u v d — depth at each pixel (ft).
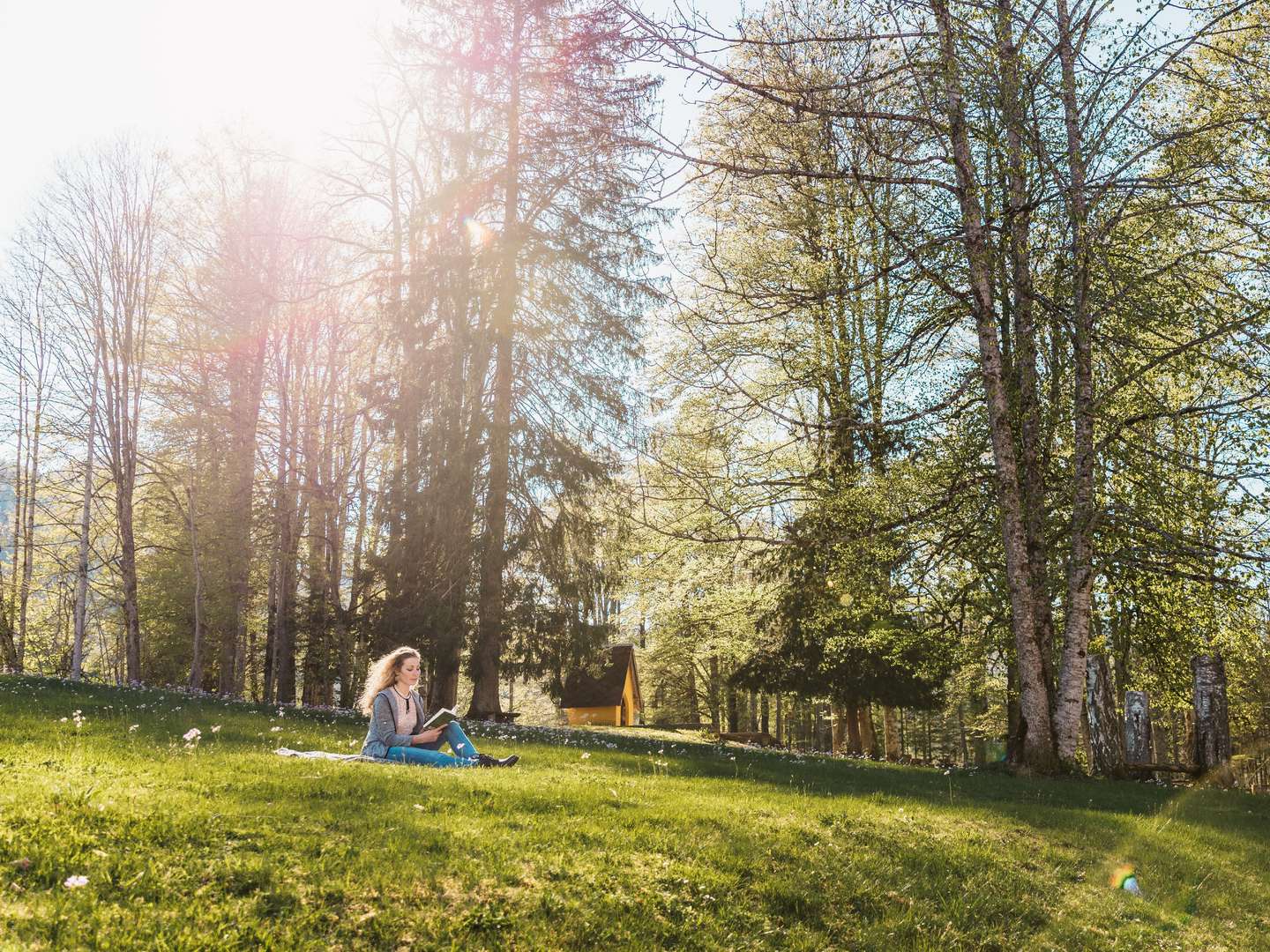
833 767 46.19
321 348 96.73
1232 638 61.72
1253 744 124.77
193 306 91.35
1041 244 53.16
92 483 97.50
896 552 64.49
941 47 48.06
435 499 74.59
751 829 22.06
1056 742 50.98
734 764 40.45
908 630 69.00
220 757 23.90
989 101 49.24
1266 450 46.21
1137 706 63.05
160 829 15.39
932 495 63.46
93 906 12.27
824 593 73.20
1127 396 56.65
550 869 16.89
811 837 22.57
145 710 37.14
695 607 97.50
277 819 17.24
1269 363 48.67
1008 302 57.41
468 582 75.00
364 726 43.16
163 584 113.60
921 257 53.26
